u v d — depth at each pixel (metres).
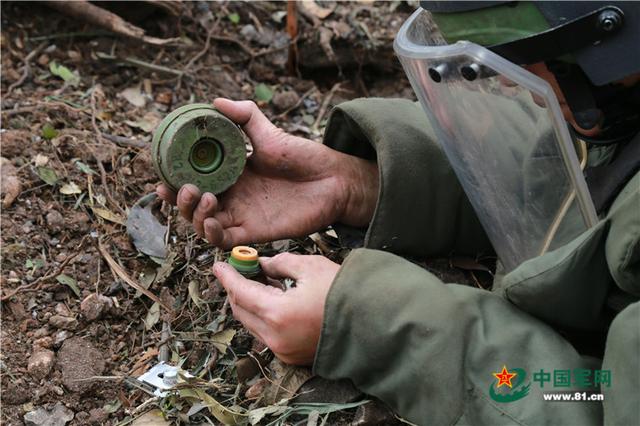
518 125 1.46
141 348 1.79
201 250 1.94
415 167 1.75
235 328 1.77
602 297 1.47
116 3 2.52
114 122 2.31
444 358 1.40
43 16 2.50
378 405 1.57
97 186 2.10
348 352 1.50
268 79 2.60
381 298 1.47
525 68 1.45
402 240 1.82
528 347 1.42
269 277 1.65
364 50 2.65
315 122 2.49
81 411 1.67
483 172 1.55
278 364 1.66
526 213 1.55
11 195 2.03
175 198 1.74
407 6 2.76
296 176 1.81
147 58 2.52
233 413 1.57
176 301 1.86
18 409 1.66
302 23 2.65
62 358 1.74
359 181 1.85
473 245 1.90
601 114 1.48
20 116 2.24
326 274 1.58
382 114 1.79
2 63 2.39
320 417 1.58
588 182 1.53
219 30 2.62
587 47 1.37
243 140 1.67
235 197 1.77
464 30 1.43
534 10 1.37
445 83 1.45
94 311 1.81
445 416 1.40
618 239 1.33
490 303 1.48
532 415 1.35
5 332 1.78
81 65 2.46
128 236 1.99
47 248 1.97
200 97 2.46
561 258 1.41
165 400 1.64
